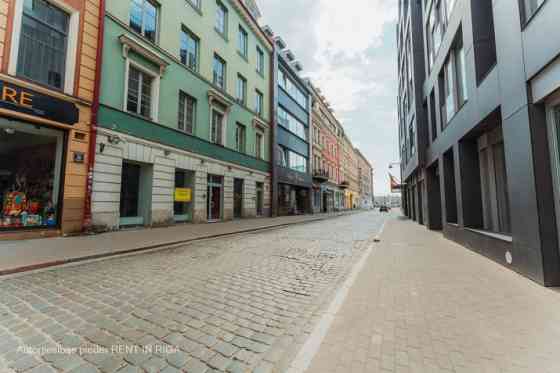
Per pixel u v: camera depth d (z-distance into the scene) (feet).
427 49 41.96
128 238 28.30
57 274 16.03
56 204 28.91
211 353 7.87
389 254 22.72
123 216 36.11
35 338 8.65
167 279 15.29
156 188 39.17
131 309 11.07
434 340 8.46
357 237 34.47
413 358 7.48
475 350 7.86
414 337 8.67
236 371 7.00
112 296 12.52
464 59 25.58
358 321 9.90
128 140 35.45
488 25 22.35
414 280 15.03
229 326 9.66
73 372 6.88
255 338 8.79
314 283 14.92
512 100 16.26
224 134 56.54
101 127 32.45
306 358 7.56
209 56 53.06
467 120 24.53
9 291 13.03
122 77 35.50
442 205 34.76
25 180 27.50
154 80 40.60
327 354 7.75
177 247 25.67
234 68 61.62
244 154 63.10
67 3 30.14
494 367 7.01
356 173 216.74
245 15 65.62
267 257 21.65
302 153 97.96
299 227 48.39
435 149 38.17
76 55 30.63
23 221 27.12
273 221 57.77
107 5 34.17
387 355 7.64
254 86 69.82
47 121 27.55
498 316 10.18
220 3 57.67
